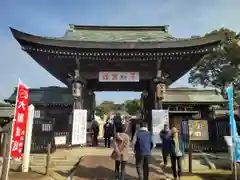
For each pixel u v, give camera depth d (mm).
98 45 15086
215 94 23297
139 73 17062
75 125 14359
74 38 17391
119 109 78688
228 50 35500
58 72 18641
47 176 9148
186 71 18562
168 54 15297
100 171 9758
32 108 10586
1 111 15445
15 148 7758
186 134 14414
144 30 19891
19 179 8562
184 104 22766
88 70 16984
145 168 7926
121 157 7777
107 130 15664
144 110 21516
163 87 16172
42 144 13445
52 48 15016
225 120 14414
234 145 8594
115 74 16844
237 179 9047
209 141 14094
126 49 15156
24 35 14383
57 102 19453
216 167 11320
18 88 8008
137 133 8117
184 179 9164
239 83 36781
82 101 16953
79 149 14617
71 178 8867
